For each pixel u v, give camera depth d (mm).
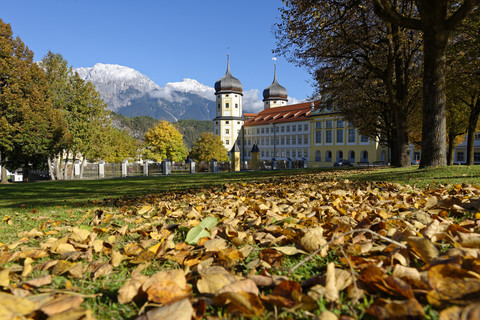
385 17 9461
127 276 1617
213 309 1111
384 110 20156
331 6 11711
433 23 8734
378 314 906
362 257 1566
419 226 2105
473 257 1182
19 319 888
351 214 2715
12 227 3594
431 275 1021
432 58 8961
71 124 32406
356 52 14836
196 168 38531
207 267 1416
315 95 19688
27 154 25844
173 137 59062
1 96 23641
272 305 1108
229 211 3174
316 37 12961
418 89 16703
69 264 1658
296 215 2889
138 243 2119
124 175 33312
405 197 3715
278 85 99750
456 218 2512
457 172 7012
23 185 15898
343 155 60688
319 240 1731
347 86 17812
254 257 1799
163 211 3812
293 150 74438
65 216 4324
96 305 1239
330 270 1191
